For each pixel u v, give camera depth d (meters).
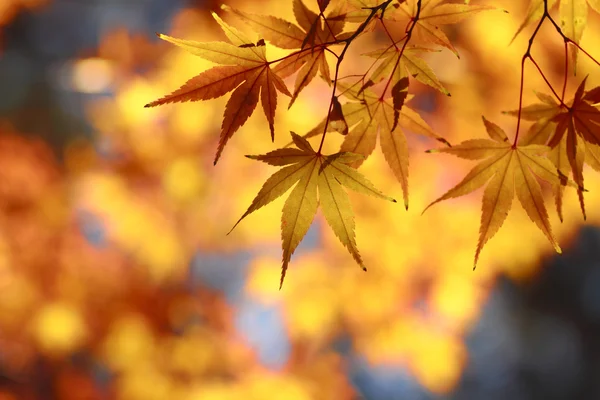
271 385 6.26
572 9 1.89
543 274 13.31
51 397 6.53
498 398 13.46
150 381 6.30
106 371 7.03
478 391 13.44
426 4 1.75
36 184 6.21
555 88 4.85
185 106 5.71
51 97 7.72
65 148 7.21
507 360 13.86
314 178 1.63
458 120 5.26
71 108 7.72
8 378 6.43
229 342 6.52
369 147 1.84
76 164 6.34
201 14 5.55
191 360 6.38
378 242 5.64
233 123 1.62
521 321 13.92
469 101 5.12
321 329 6.23
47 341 6.26
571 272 13.81
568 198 5.50
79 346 6.38
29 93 7.72
